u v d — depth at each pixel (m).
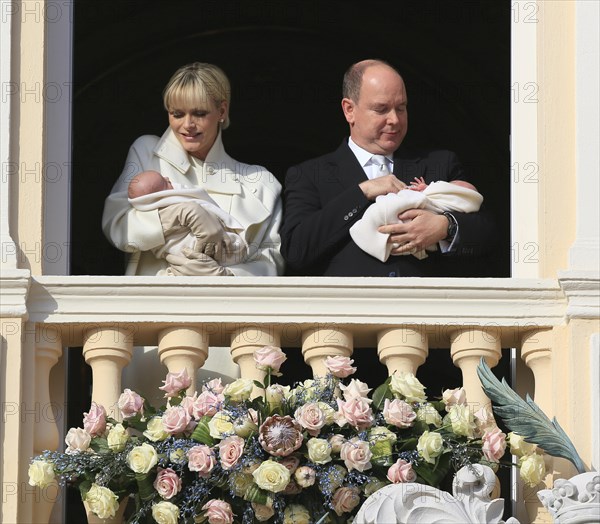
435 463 21.72
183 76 26.28
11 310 22.52
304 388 22.19
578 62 24.34
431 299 23.08
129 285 22.98
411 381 22.27
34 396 22.62
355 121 25.91
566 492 21.31
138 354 24.41
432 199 24.84
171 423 21.81
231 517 21.39
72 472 21.80
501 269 32.53
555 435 21.77
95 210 38.38
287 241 24.83
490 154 42.12
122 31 41.88
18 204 23.59
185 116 26.20
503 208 41.75
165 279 23.03
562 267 23.61
